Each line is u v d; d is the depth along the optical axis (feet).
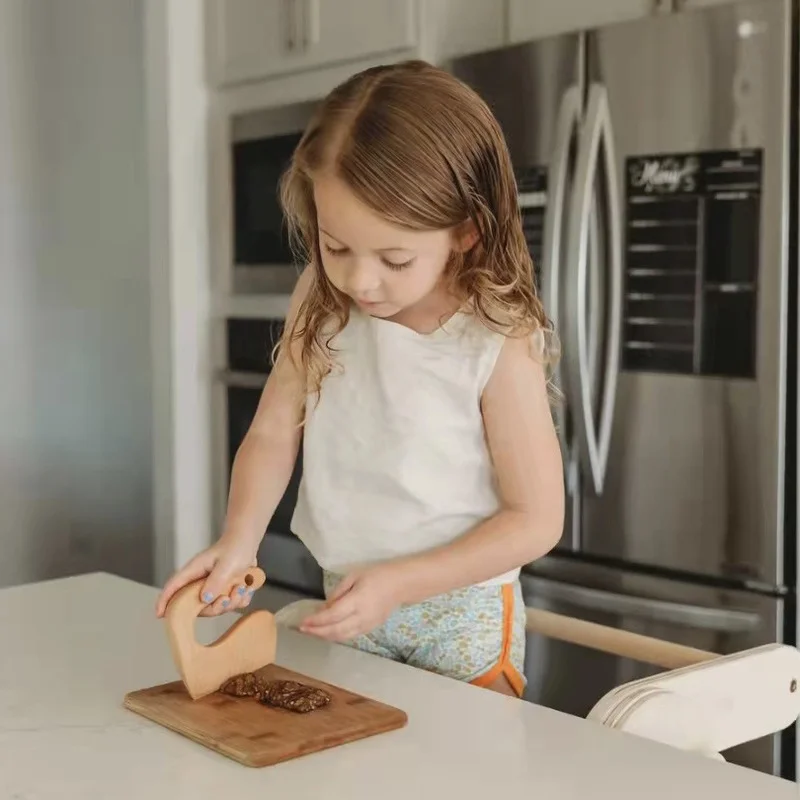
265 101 8.71
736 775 2.62
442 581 3.43
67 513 10.50
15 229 9.99
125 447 10.85
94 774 2.63
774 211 5.88
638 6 6.70
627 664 6.67
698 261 6.23
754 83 5.90
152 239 9.22
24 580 10.32
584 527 6.84
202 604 3.16
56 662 3.52
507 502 3.60
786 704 3.49
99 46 10.35
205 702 3.04
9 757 2.74
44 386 10.28
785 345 5.92
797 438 5.95
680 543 6.41
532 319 3.58
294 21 8.35
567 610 6.89
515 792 2.51
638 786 2.54
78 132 10.27
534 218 6.91
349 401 3.73
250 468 3.82
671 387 6.39
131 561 10.91
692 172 6.20
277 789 2.53
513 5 7.48
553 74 6.76
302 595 8.54
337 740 2.78
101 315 10.57
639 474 6.57
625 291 6.59
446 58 7.53
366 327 3.73
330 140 3.17
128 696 3.10
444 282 3.57
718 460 6.21
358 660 3.55
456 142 3.22
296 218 3.66
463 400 3.59
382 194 3.08
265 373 8.75
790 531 6.04
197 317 9.20
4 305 9.98
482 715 3.02
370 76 3.35
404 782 2.56
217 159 9.12
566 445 6.81
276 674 3.29
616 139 6.50
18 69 9.88
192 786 2.55
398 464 3.63
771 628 6.05
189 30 9.02
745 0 5.92
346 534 3.75
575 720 2.98
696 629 6.34
